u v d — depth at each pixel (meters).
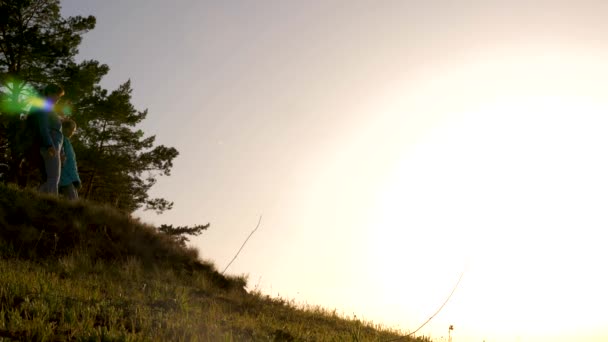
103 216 12.54
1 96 23.92
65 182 13.12
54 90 12.66
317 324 10.58
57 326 5.79
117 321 6.44
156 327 6.38
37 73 25.16
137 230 12.80
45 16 26.14
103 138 28.38
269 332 7.92
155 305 7.86
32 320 5.80
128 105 27.48
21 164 23.52
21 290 6.88
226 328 7.29
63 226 11.52
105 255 11.33
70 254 10.77
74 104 26.28
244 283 12.98
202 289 11.09
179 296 8.82
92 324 5.93
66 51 24.89
